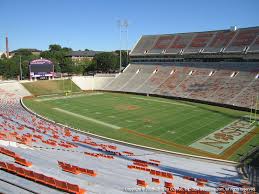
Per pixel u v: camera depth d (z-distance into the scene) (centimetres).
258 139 4619
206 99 7681
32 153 2819
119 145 4284
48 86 9744
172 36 11219
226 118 5919
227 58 9138
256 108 6266
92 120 5738
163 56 10600
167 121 5681
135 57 11338
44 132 4569
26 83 9519
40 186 1786
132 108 6900
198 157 3838
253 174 3027
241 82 7812
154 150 4097
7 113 5916
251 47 8712
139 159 3447
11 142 3238
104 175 2330
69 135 4572
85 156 3130
